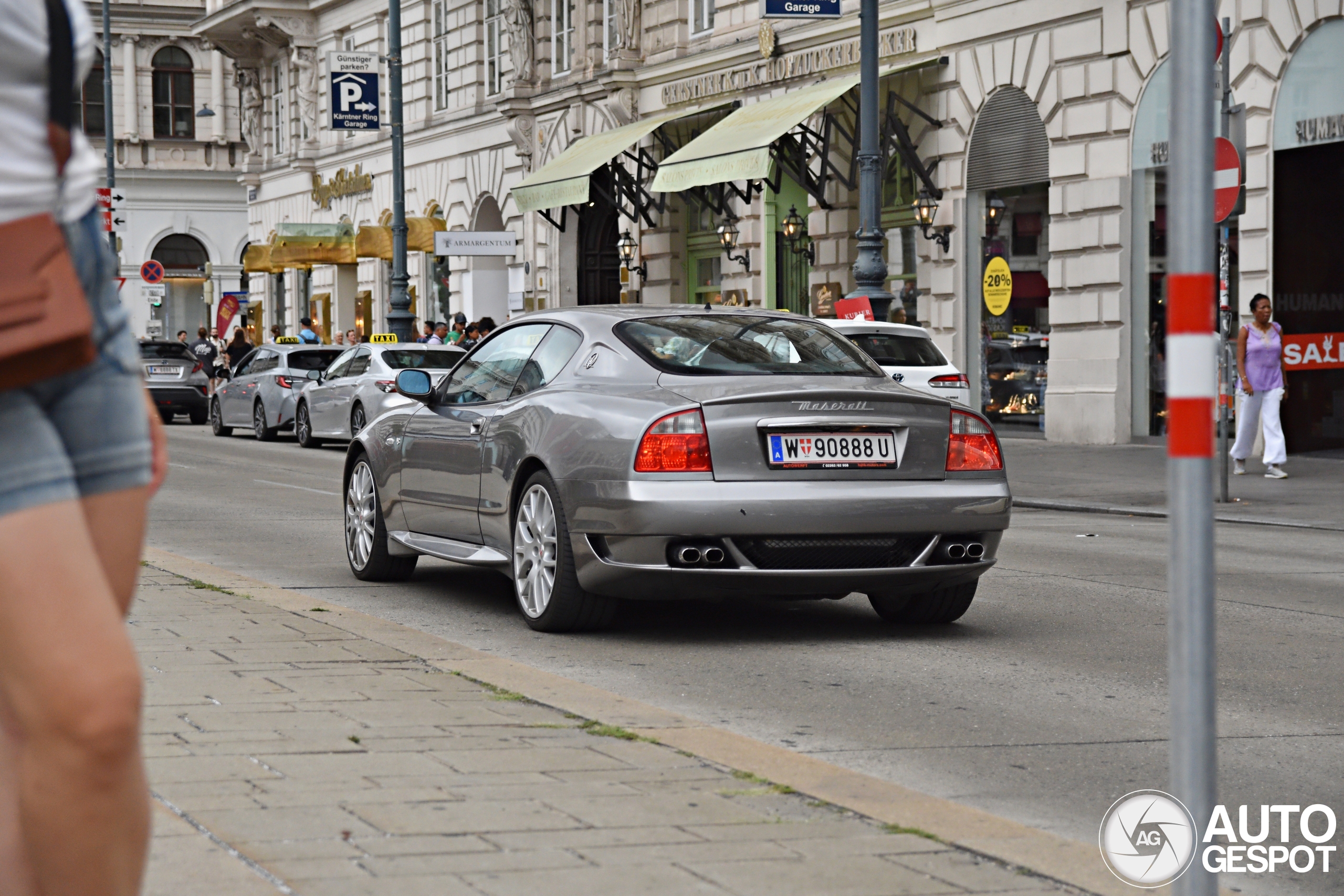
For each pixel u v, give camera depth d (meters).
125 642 2.09
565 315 8.66
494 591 9.59
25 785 2.07
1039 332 23.56
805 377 8.00
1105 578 10.38
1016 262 23.89
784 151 26.73
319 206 50.03
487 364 9.08
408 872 3.70
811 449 7.55
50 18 2.06
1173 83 2.64
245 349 40.06
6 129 2.04
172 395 34.09
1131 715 6.19
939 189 25.09
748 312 8.65
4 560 2.03
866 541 7.62
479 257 40.75
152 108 64.88
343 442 27.91
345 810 4.21
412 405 9.71
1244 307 19.89
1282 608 9.12
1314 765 5.44
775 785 4.65
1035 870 3.89
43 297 2.04
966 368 24.84
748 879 3.73
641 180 31.52
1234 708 6.37
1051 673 7.06
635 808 4.34
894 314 26.08
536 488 8.02
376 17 45.81
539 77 36.91
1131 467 19.23
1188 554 2.63
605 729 5.36
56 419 2.25
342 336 43.03
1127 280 21.92
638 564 7.46
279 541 12.27
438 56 43.03
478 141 40.22
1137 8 21.48
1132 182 21.83
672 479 7.40
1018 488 17.25
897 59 25.83
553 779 4.65
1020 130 23.58
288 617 7.57
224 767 4.65
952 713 6.22
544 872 3.73
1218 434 15.55
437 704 5.69
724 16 30.42
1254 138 19.67
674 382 7.81
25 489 2.05
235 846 3.85
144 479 2.34
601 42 34.62
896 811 4.41
